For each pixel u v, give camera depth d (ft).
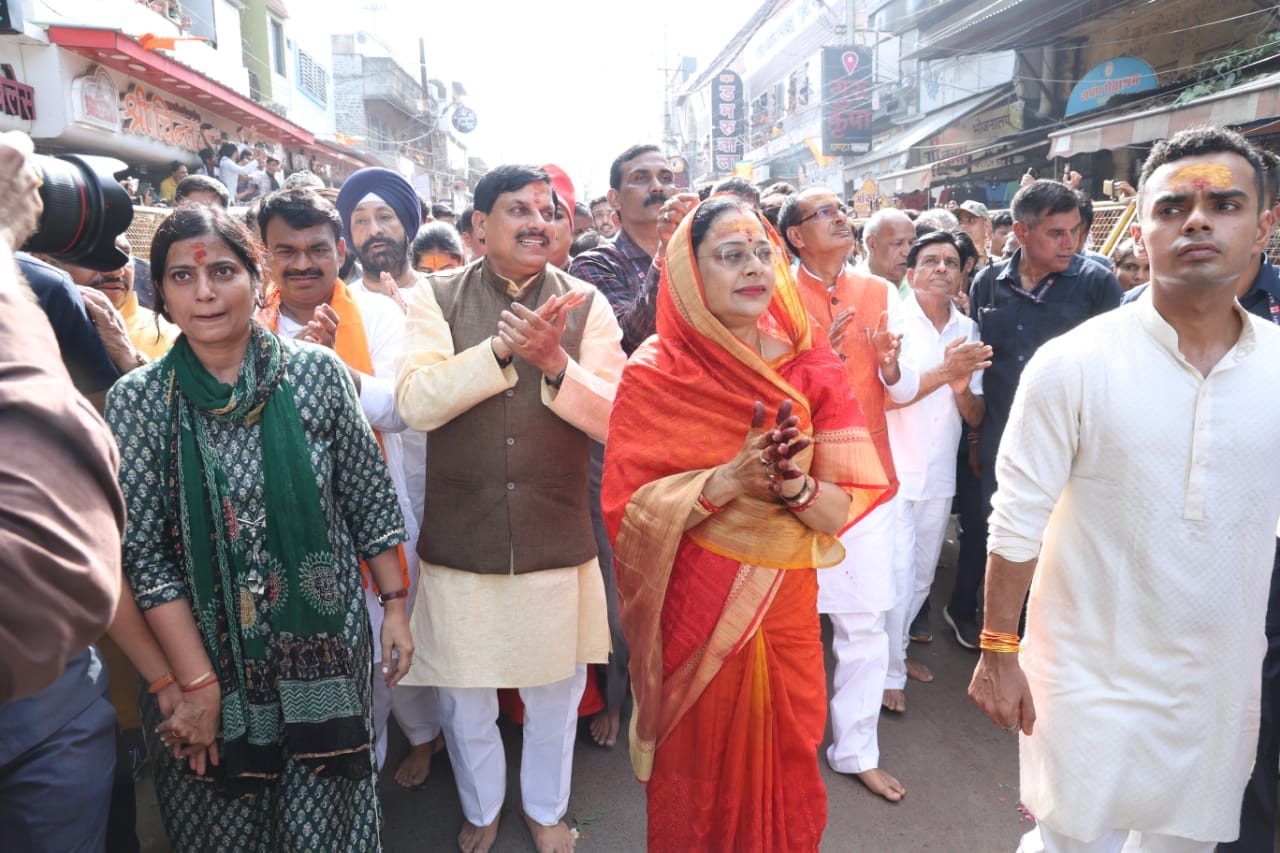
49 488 2.26
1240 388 5.43
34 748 5.27
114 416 5.67
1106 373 5.61
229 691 5.77
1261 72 32.12
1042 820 6.19
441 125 123.44
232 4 50.60
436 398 7.35
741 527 5.99
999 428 11.69
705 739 6.15
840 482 6.05
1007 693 6.15
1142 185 5.71
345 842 6.22
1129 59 39.42
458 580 7.67
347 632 6.11
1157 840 6.26
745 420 6.06
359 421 6.40
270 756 5.94
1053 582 6.10
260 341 5.89
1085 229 11.59
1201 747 5.74
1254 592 5.65
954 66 53.72
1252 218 5.27
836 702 9.35
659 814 6.40
